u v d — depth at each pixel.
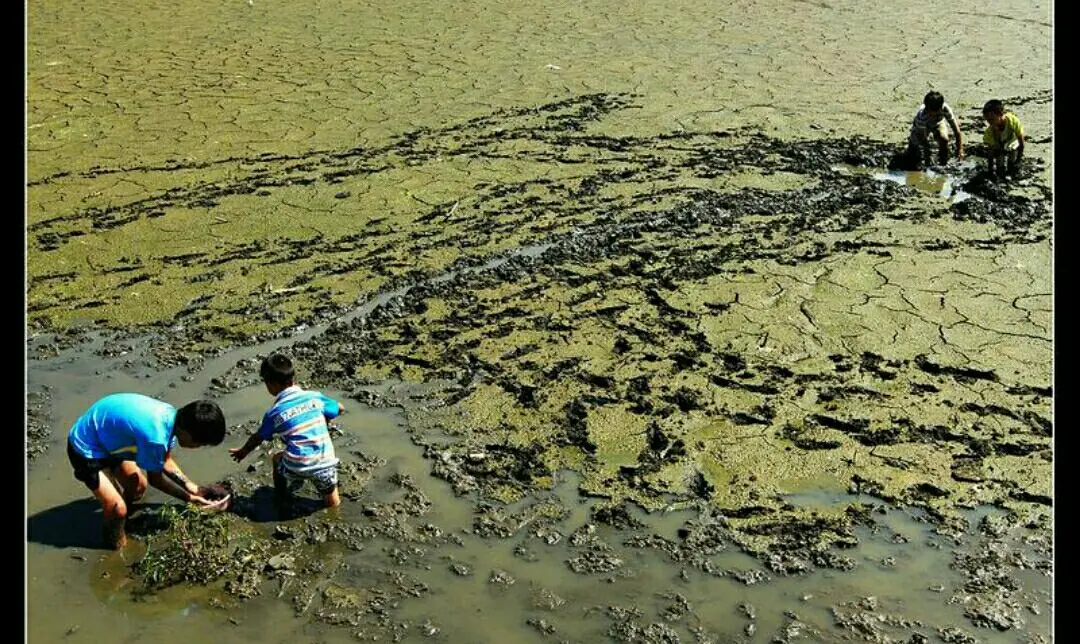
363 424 6.22
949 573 4.88
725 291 7.73
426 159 10.90
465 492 5.58
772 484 5.52
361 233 9.03
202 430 5.25
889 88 13.38
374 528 5.32
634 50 15.66
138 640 4.60
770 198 9.63
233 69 14.73
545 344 7.05
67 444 5.61
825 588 4.82
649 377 6.58
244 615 4.75
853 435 5.90
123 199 9.92
